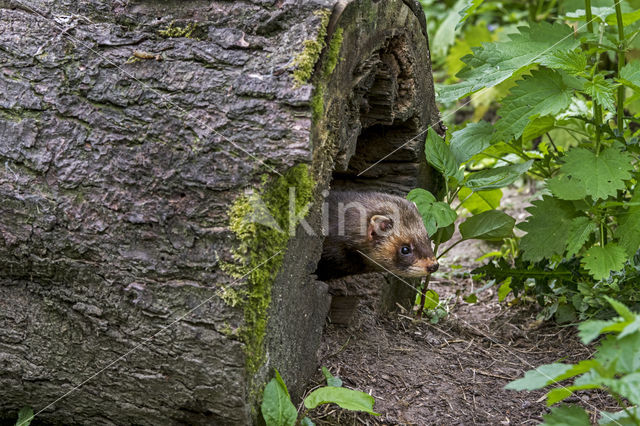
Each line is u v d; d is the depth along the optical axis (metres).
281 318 3.14
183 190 2.91
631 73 3.91
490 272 4.64
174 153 2.91
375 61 3.67
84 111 3.00
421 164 4.67
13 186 3.05
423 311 4.80
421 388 3.81
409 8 3.95
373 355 4.09
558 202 4.15
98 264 3.01
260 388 3.04
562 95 3.92
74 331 3.10
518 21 8.74
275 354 3.14
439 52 8.58
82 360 3.11
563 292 4.52
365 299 4.58
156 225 2.94
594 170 3.87
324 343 4.11
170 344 2.95
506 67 4.04
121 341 3.02
